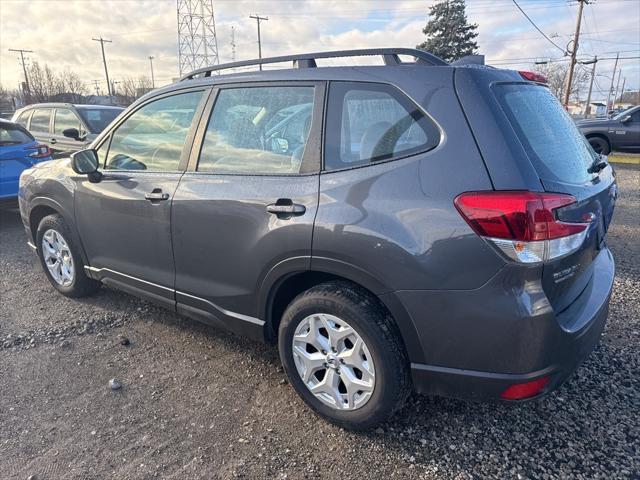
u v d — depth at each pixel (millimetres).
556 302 2150
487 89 2213
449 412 2732
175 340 3582
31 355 3381
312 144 2541
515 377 2096
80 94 56281
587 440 2504
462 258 2070
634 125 13477
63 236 4035
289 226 2494
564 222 2047
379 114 2375
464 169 2104
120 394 2939
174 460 2406
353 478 2289
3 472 2332
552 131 2443
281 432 2600
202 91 3092
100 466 2369
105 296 4340
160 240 3189
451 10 36656
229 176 2828
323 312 2494
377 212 2242
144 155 3363
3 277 4902
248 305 2840
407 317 2234
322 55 2676
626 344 3410
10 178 6633
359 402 2484
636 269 4879
